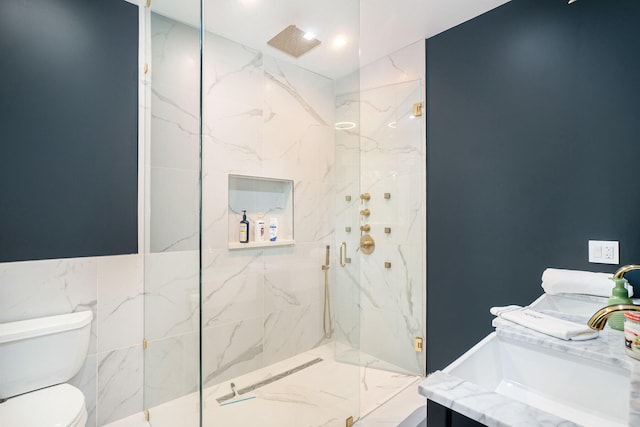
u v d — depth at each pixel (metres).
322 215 2.34
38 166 1.59
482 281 2.00
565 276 1.48
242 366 1.97
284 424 1.71
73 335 1.54
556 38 1.69
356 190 2.45
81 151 1.71
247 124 2.14
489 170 1.96
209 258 1.93
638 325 0.81
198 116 1.59
